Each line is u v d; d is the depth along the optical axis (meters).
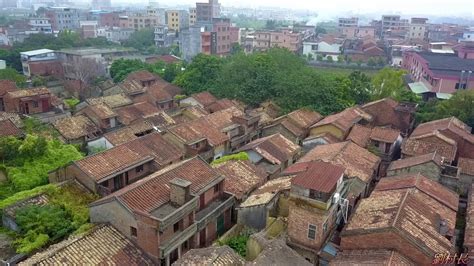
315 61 128.75
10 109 60.47
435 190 34.62
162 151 43.34
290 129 55.16
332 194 29.02
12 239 29.20
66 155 42.62
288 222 30.17
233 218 36.34
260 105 69.38
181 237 29.12
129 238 28.70
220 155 50.56
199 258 24.86
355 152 43.16
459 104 58.97
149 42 141.75
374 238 27.23
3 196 35.84
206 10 171.62
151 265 27.61
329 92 67.06
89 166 36.06
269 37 149.38
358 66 123.00
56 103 66.44
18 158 40.03
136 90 75.81
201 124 51.19
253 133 56.22
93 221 30.41
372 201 32.09
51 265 24.72
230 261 25.00
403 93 70.69
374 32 196.00
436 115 59.97
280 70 73.00
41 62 91.12
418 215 29.25
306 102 65.81
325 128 52.50
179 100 75.06
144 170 40.84
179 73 89.62
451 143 45.09
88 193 34.88
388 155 47.56
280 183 36.19
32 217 30.06
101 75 94.50
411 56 104.62
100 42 127.94
